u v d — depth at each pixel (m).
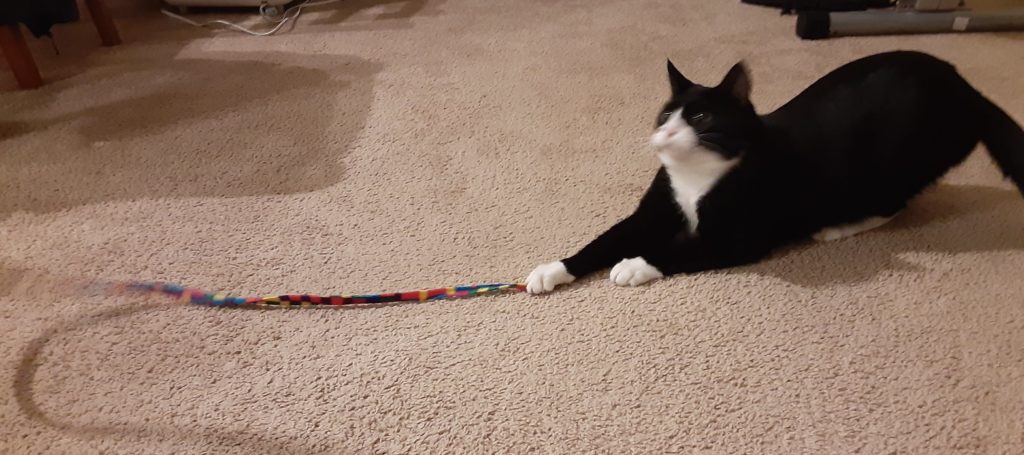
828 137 1.09
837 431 0.86
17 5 1.68
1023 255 1.11
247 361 0.99
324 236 1.25
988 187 1.29
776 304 1.04
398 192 1.37
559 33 2.09
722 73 1.78
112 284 1.12
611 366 0.96
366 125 1.63
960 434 0.84
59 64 1.98
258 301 1.07
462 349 1.00
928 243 1.15
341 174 1.44
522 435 0.87
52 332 1.05
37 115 1.70
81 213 1.33
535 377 0.95
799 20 1.96
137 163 1.49
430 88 1.79
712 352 0.97
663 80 1.78
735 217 1.07
